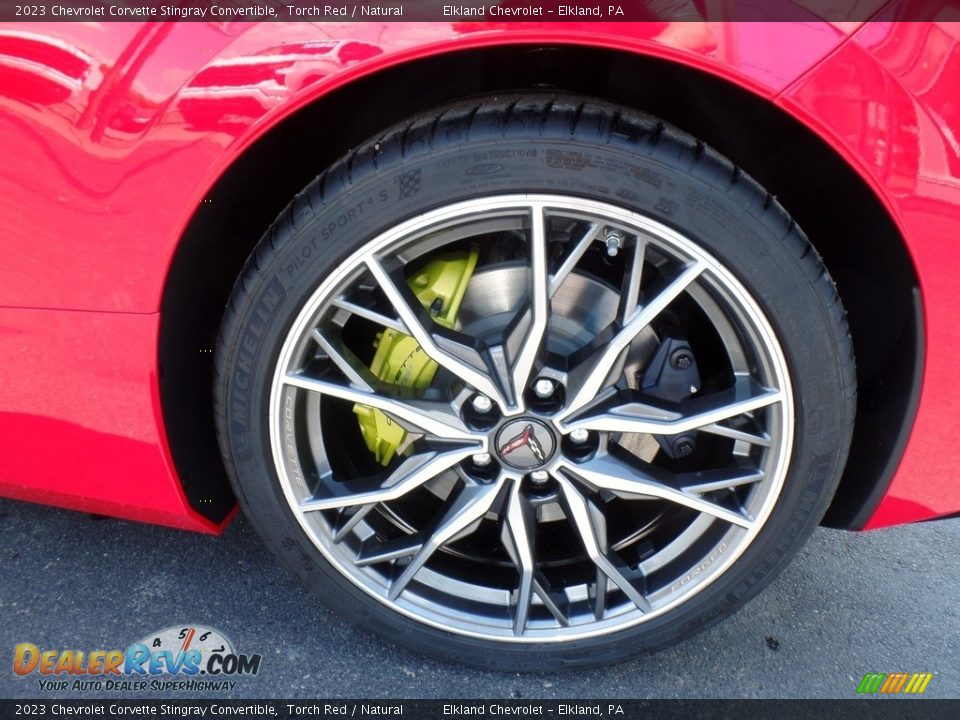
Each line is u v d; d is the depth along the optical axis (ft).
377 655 5.61
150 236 4.14
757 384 4.61
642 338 5.08
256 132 3.92
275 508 4.95
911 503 4.87
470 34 3.71
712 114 4.56
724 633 5.88
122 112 3.89
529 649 5.31
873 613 6.06
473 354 4.63
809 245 4.26
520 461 4.84
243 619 5.80
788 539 4.93
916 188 3.96
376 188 4.16
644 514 5.61
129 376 4.49
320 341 4.54
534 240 4.25
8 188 4.08
